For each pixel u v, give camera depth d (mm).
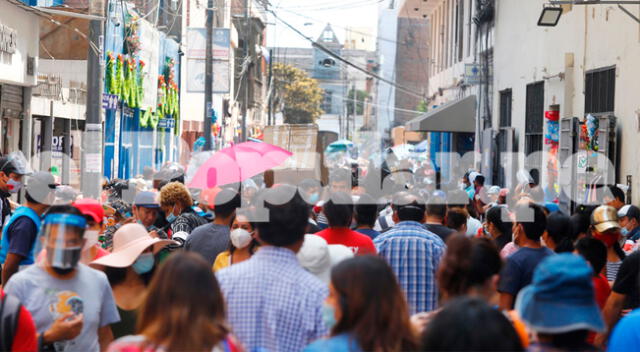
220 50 49750
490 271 8141
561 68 31531
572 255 6465
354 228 14922
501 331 5773
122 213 16781
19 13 30547
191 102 67375
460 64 55125
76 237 8945
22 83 31406
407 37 89750
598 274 11461
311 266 10414
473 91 48750
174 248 13125
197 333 6215
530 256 11016
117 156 42094
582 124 26781
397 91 89562
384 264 6746
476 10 48375
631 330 6984
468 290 8109
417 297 11406
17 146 32500
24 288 9000
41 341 8742
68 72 37531
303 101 115188
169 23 60531
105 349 9641
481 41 47469
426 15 76000
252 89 101312
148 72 49219
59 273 9109
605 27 26875
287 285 8086
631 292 10891
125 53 43531
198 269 6375
